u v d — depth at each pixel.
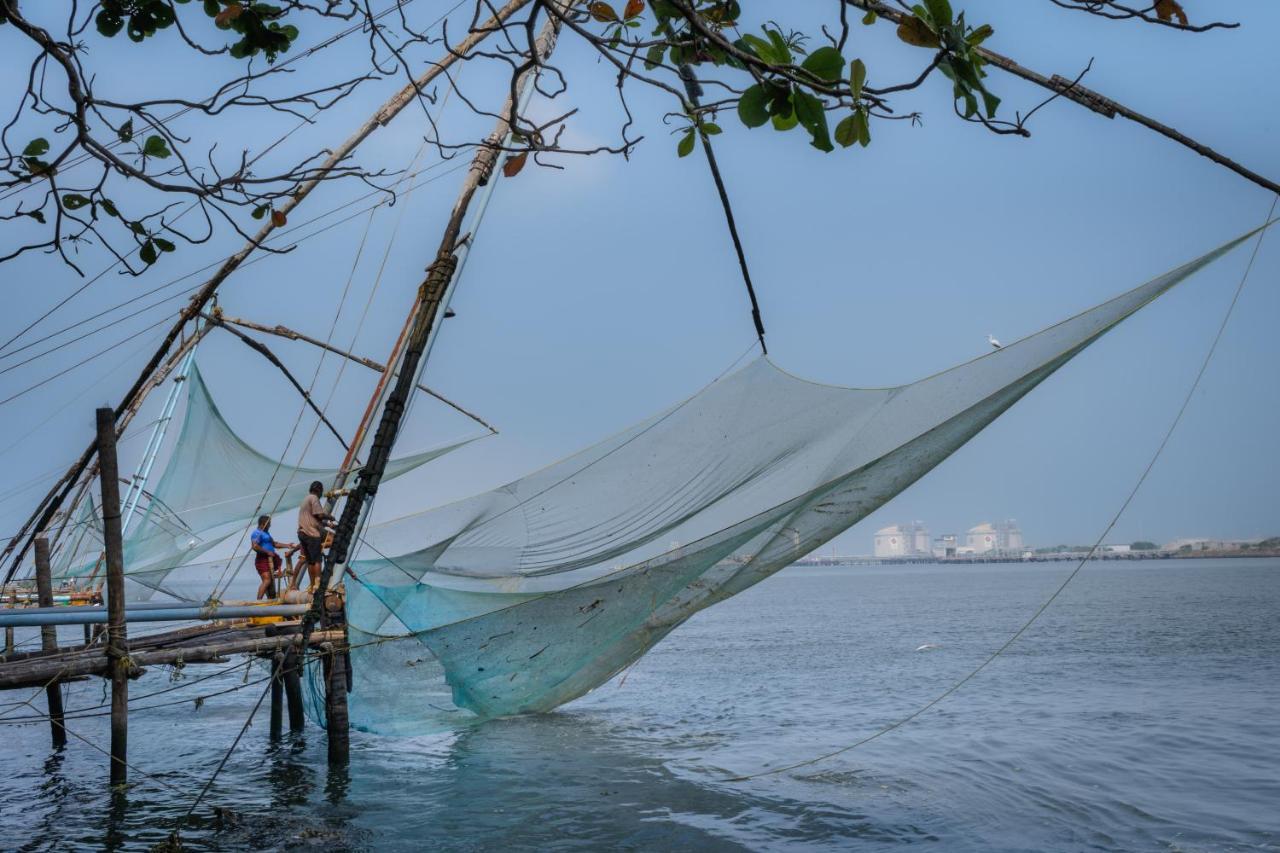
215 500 20.33
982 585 91.25
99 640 11.57
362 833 9.09
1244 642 26.33
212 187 3.87
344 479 11.74
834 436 9.73
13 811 10.11
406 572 11.38
